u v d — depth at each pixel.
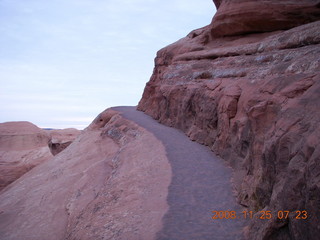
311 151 5.66
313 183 5.16
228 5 20.42
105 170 17.94
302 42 13.12
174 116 21.59
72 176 20.56
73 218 13.48
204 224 8.62
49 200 18.03
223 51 19.16
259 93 11.27
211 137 16.23
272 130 8.48
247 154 11.88
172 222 8.70
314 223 5.10
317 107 6.82
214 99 16.14
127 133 22.23
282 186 6.73
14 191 22.94
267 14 18.44
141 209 9.90
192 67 21.42
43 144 39.66
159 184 11.77
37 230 14.63
